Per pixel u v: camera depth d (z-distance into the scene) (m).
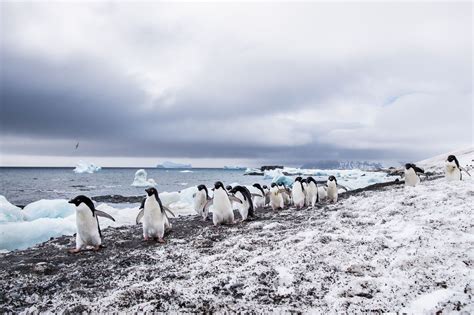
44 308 5.41
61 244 11.73
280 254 7.30
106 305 5.11
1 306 5.74
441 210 9.25
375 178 38.09
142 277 6.84
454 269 5.40
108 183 66.00
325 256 6.84
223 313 4.71
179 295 5.34
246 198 13.62
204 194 15.64
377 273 5.79
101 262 8.50
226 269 6.73
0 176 96.25
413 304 4.54
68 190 48.56
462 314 4.09
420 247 6.62
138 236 12.12
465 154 38.62
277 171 76.75
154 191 10.77
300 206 16.12
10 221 17.02
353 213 11.06
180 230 12.67
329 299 4.98
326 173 87.06
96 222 9.99
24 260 9.19
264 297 5.24
